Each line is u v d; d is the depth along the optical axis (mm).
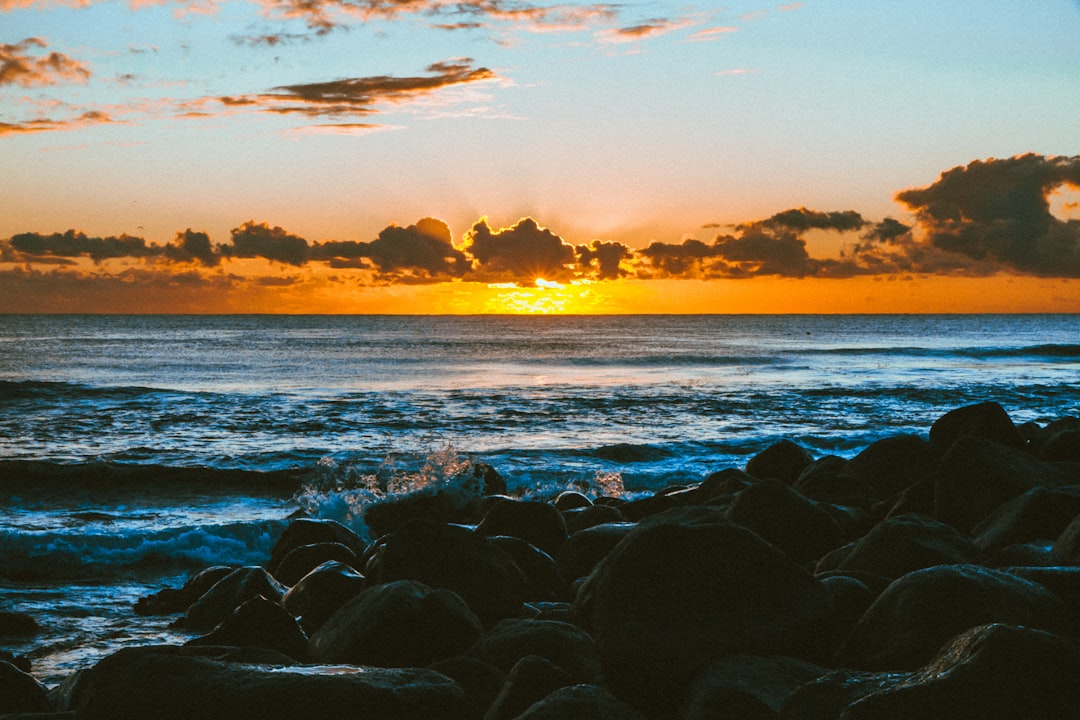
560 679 4734
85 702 4375
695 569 4988
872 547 6254
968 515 8539
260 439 23172
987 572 4871
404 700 4344
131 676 4395
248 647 4996
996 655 3537
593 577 6027
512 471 18406
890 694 3557
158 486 16625
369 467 18031
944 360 61438
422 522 6871
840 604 5113
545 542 8664
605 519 10148
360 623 5719
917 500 9125
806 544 7379
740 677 4367
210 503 15539
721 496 9945
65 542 11688
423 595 5871
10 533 11664
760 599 4902
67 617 8781
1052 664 3520
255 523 13016
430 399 32500
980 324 183750
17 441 22531
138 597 9820
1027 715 3416
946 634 4512
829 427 25500
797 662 4559
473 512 13953
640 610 4855
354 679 4375
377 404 30688
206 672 4371
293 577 8812
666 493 11969
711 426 25812
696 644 4699
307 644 5836
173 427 25031
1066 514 7355
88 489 16312
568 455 20344
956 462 8820
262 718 4176
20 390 32719
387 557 6727
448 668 5051
